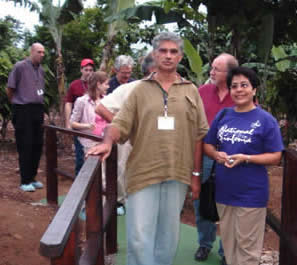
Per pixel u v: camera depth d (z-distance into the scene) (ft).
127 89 10.28
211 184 9.19
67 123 17.94
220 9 16.85
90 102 14.98
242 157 8.26
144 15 18.75
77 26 38.40
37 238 12.43
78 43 39.22
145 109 8.20
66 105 18.13
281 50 25.09
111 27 25.88
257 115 8.43
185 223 14.97
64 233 4.20
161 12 18.94
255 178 8.41
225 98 10.52
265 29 16.47
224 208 8.78
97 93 14.92
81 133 12.48
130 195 8.50
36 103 18.37
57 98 32.19
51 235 4.16
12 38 39.68
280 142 8.30
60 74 28.35
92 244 7.47
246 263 8.57
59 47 28.09
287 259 8.85
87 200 7.81
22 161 18.49
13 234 12.23
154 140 8.21
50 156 15.90
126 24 26.17
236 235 8.66
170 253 8.99
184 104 8.34
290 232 8.50
